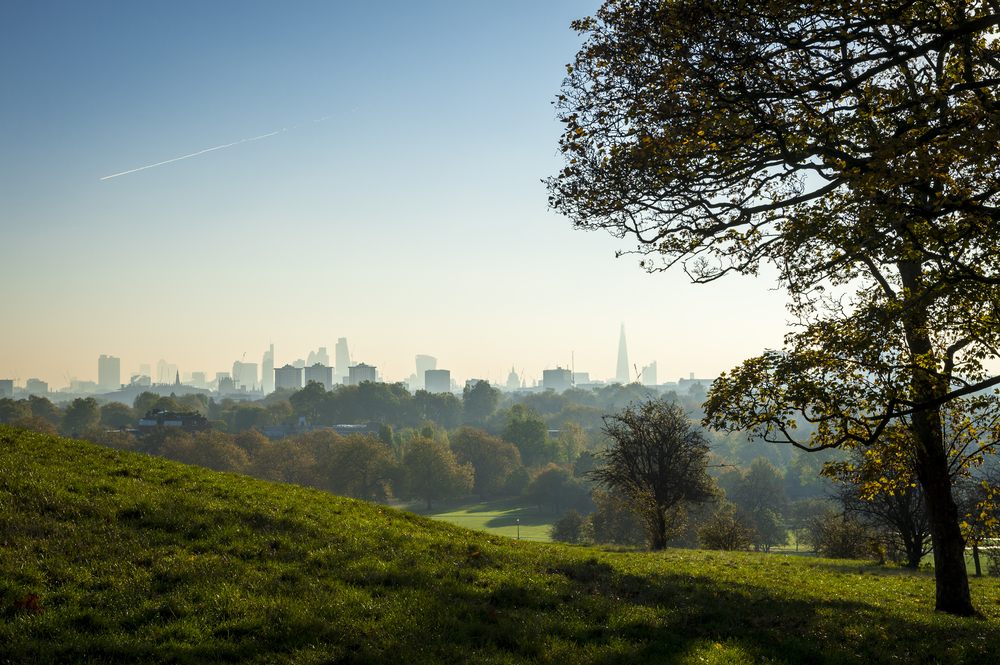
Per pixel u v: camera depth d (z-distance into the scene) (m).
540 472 119.06
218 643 7.61
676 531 38.38
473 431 138.75
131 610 8.19
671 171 12.32
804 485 125.12
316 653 7.60
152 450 138.25
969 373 13.42
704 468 34.09
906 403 12.01
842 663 8.62
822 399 12.41
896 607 14.27
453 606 9.81
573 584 12.32
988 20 9.20
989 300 12.59
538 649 8.44
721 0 10.43
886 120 10.73
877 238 11.90
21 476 12.90
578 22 12.24
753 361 13.23
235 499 15.04
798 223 12.34
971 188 10.55
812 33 10.59
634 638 9.20
